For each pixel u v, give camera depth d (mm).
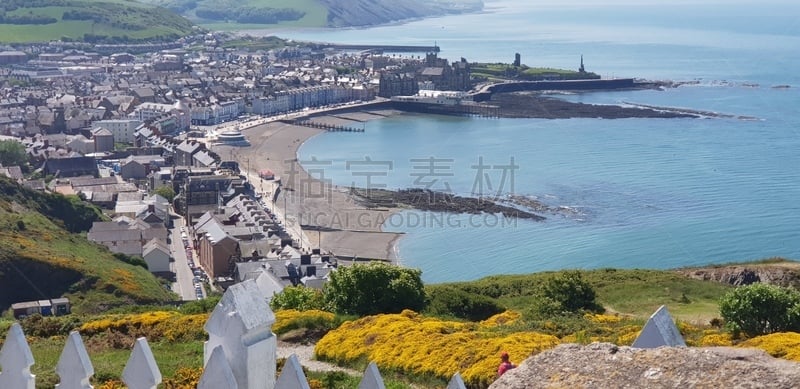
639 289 97312
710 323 67062
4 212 149375
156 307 81562
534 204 199625
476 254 165375
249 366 24906
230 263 152875
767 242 170125
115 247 161875
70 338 23375
